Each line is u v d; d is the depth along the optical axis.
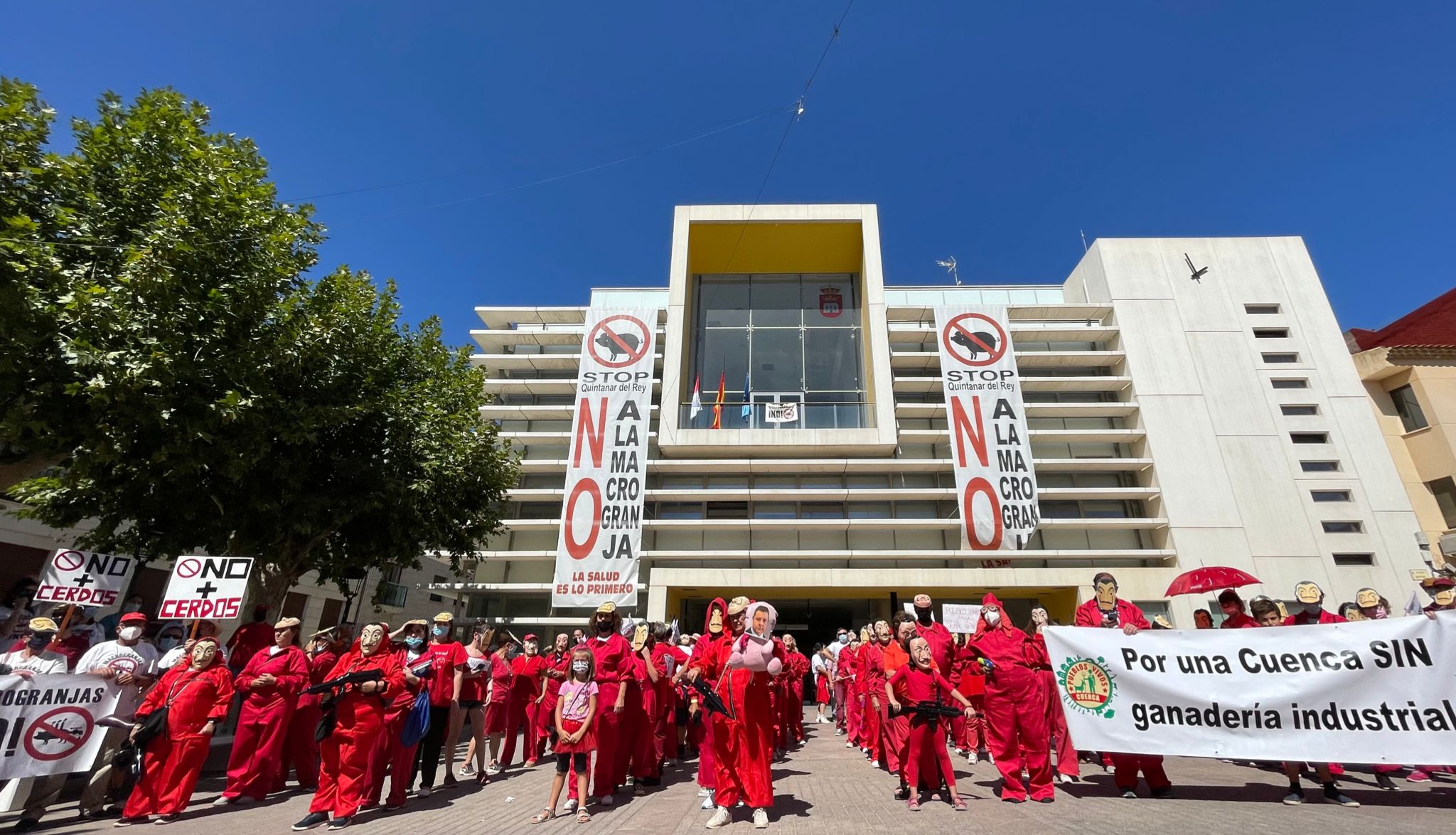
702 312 34.94
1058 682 7.00
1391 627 6.19
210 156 10.76
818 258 35.34
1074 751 7.60
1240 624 7.86
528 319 35.88
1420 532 28.02
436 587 29.73
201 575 8.66
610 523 27.80
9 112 9.40
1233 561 28.17
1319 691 6.23
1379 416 31.33
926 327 33.44
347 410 13.07
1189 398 31.34
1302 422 30.66
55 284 9.09
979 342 30.97
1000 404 29.73
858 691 11.31
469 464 17.80
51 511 12.10
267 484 13.01
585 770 6.34
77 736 6.72
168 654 8.10
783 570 27.05
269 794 8.02
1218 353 32.28
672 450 30.53
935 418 32.53
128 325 9.27
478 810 6.87
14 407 9.21
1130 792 6.66
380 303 16.50
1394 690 6.05
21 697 6.46
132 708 7.30
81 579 8.74
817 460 29.92
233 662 9.57
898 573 26.94
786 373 33.06
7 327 8.39
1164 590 26.62
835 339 33.84
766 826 5.64
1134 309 33.50
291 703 8.00
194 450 10.70
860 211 33.91
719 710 5.99
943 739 6.56
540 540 31.20
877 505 30.45
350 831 5.98
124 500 11.91
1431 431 29.78
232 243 10.98
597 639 7.24
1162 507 29.36
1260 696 6.36
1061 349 34.41
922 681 6.74
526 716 10.55
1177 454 30.22
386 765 7.39
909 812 6.14
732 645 7.07
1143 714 6.64
